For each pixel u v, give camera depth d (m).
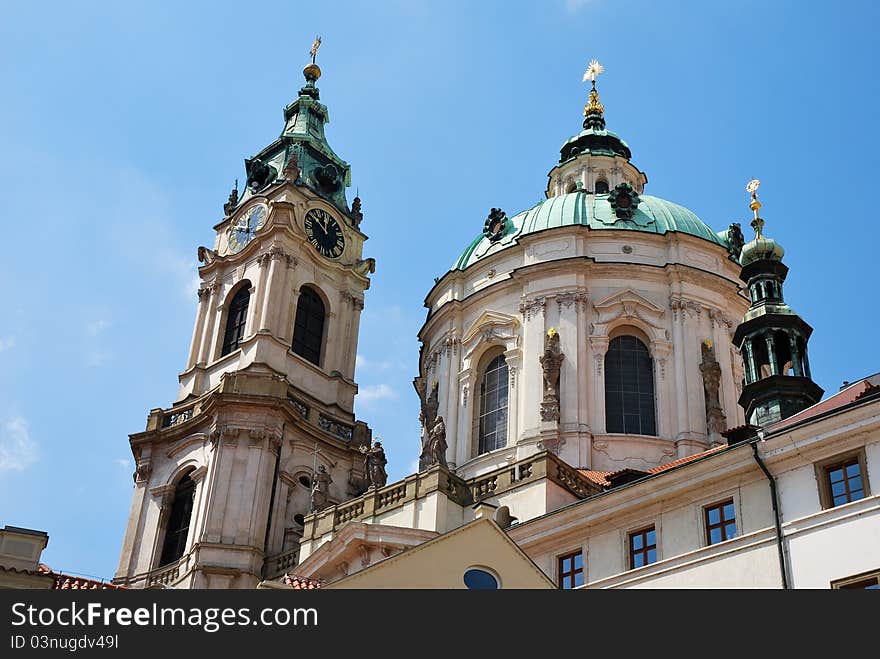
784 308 59.47
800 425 40.09
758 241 62.09
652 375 69.94
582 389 67.56
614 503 44.50
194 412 76.44
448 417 71.94
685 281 72.06
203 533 68.38
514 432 68.38
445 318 76.00
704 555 40.94
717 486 42.09
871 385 44.28
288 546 70.06
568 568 45.25
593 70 95.50
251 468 71.12
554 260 72.25
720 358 70.44
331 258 85.00
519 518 54.06
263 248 81.88
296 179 85.75
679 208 79.12
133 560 72.44
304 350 80.62
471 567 35.44
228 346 80.44
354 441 77.44
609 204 77.62
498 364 72.50
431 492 56.22
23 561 47.53
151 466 76.25
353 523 54.97
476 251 79.38
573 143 89.94
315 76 98.75
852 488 38.62
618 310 70.75
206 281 84.25
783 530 39.22
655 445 66.31
